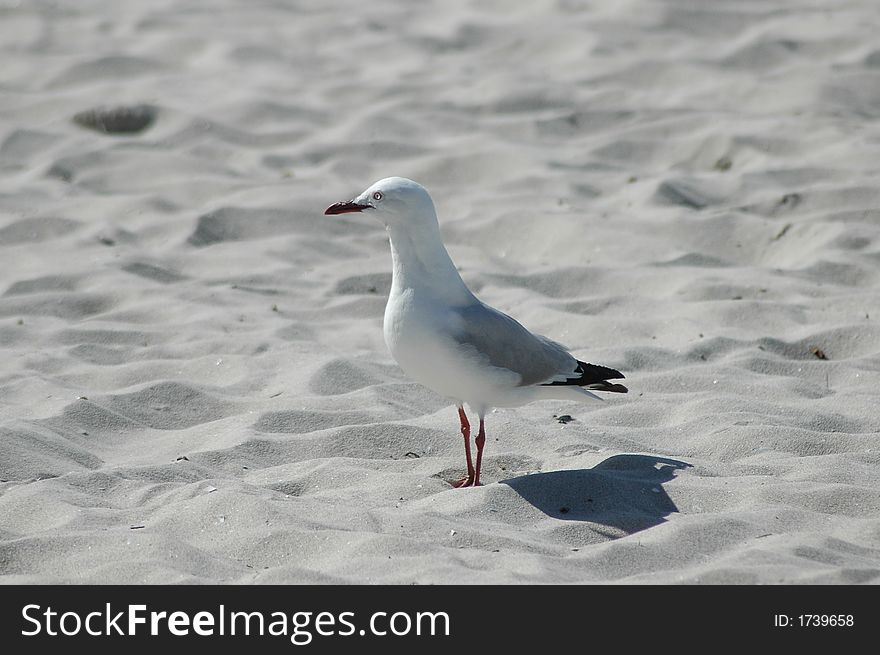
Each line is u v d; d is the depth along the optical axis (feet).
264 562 22.95
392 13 77.05
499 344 26.89
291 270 44.60
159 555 22.70
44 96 61.57
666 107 59.98
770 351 36.65
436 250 26.99
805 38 67.46
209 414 32.40
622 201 50.67
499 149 55.16
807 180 50.62
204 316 39.55
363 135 57.41
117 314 40.16
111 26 73.26
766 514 24.53
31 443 28.99
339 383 34.22
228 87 63.57
